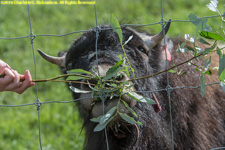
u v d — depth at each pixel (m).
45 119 9.89
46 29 15.40
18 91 4.38
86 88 4.80
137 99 4.39
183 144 6.23
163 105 6.20
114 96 4.65
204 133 6.40
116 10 16.94
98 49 5.48
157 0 17.84
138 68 5.57
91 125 5.61
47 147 8.50
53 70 12.00
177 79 6.36
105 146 5.57
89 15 16.53
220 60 4.28
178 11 16.14
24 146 8.83
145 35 6.46
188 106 6.34
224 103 6.91
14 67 12.11
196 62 6.55
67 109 10.21
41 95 11.00
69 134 9.09
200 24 4.23
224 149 6.65
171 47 6.62
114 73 4.29
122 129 5.38
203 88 4.37
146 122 5.75
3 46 14.22
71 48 5.99
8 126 9.65
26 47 13.98
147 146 5.89
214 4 4.40
